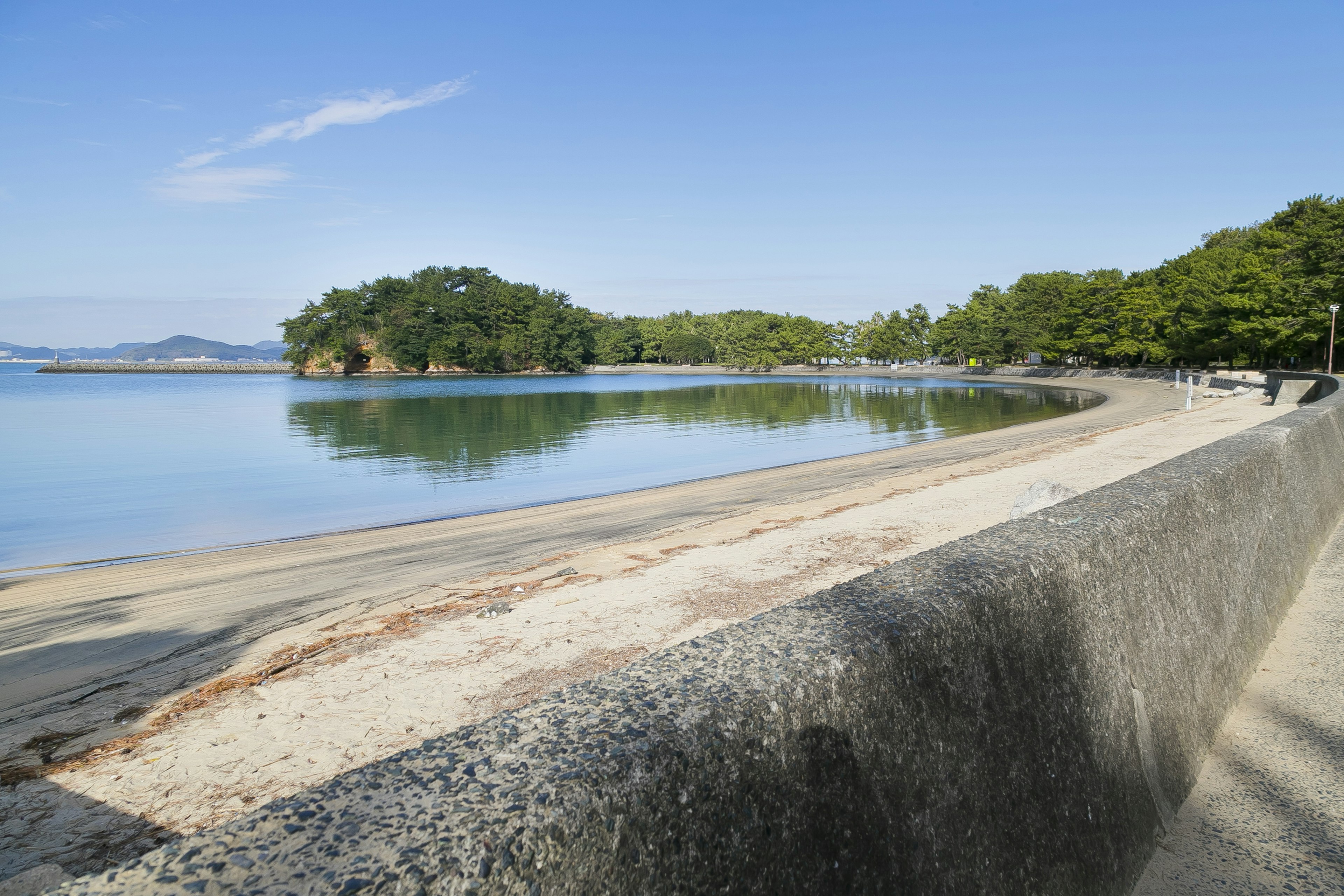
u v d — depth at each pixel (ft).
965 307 421.18
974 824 5.25
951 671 5.29
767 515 41.37
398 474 78.64
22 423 144.77
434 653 19.74
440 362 488.44
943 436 110.22
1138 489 9.87
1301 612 15.23
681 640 19.69
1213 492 11.07
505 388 324.80
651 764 3.20
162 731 15.89
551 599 24.56
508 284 536.42
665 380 419.95
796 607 5.31
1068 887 6.15
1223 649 11.09
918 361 464.65
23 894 10.02
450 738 3.45
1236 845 7.96
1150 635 8.62
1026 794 5.87
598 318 623.36
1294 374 96.17
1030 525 7.93
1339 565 18.20
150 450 100.78
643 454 96.32
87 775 14.01
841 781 4.21
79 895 2.23
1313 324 168.35
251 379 477.36
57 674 21.34
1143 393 184.24
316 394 272.92
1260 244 209.26
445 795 2.85
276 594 30.14
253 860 2.43
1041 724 6.23
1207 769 9.53
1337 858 7.68
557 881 2.71
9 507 60.13
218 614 27.20
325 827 2.65
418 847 2.50
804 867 3.86
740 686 3.91
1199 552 10.44
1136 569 8.39
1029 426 112.47
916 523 33.86
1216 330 203.31
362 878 2.31
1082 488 40.93
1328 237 169.17
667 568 28.17
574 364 532.73
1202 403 121.60
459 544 40.06
